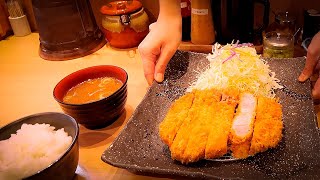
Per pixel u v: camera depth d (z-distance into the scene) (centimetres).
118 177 37
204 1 56
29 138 35
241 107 42
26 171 32
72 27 63
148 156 38
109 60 63
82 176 38
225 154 36
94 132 44
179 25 54
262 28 58
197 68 54
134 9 63
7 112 52
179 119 39
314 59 45
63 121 38
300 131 39
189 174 34
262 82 48
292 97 45
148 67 50
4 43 75
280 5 61
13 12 75
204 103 42
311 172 33
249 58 51
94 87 45
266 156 36
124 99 44
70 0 61
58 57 65
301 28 62
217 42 60
